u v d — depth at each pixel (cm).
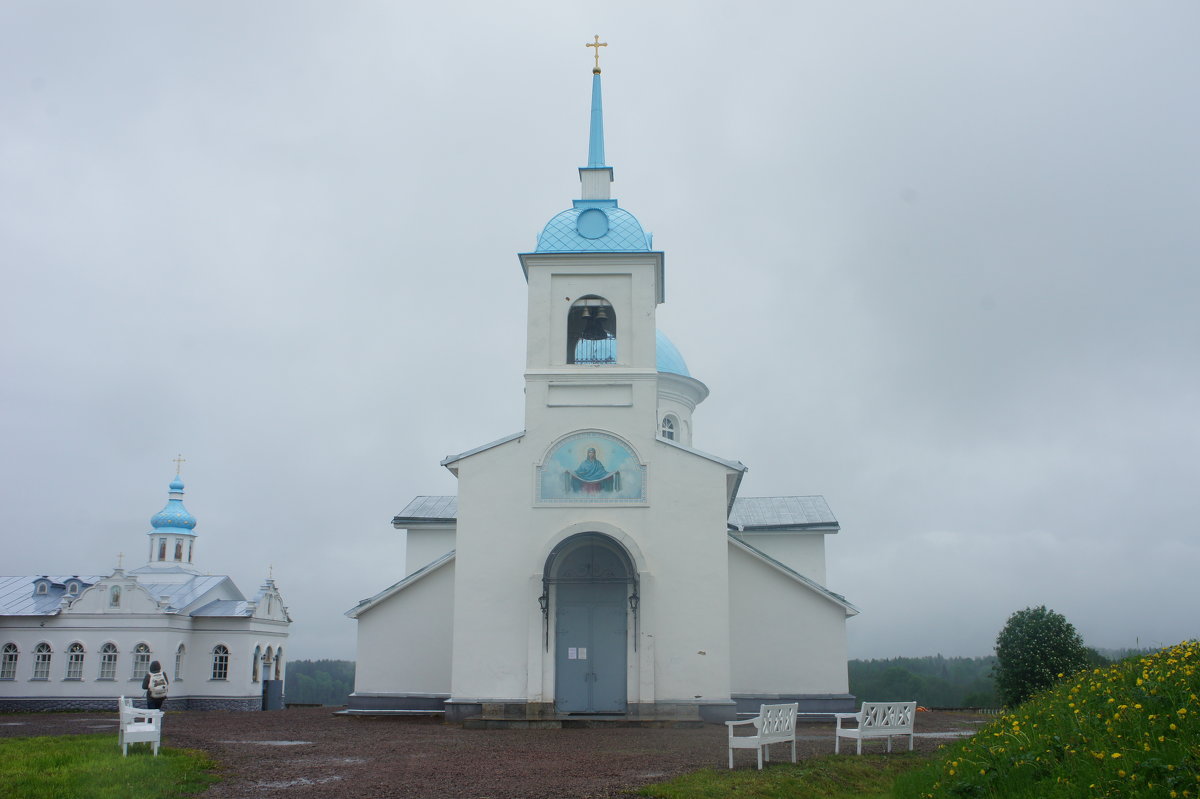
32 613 4634
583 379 2839
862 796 1463
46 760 1525
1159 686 1264
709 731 2417
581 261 2934
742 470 2762
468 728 2511
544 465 2783
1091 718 1270
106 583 4662
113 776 1399
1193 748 993
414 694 3073
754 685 2981
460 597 2697
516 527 2738
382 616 3144
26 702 4516
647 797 1314
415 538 3719
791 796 1397
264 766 1595
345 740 2091
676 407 3928
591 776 1496
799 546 3803
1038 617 3606
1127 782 997
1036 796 1079
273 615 5216
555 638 2688
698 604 2670
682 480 2750
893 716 1855
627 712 2609
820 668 2980
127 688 4547
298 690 10288
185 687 4781
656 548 2708
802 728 2677
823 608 3022
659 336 4069
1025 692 3494
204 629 4881
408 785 1395
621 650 2697
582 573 2773
